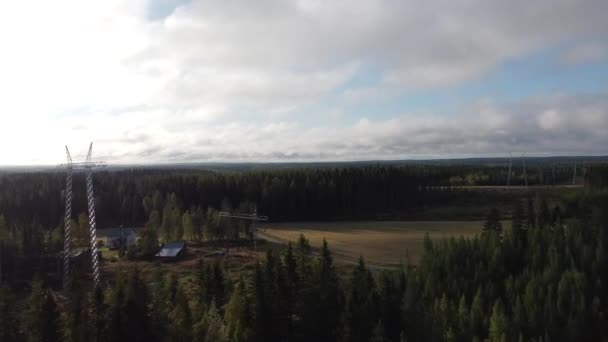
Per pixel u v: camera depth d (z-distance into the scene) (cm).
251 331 5559
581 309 5797
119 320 5353
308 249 8888
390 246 11188
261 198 16038
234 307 5862
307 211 16050
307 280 6731
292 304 6481
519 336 5316
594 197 11156
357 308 5753
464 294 6475
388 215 15788
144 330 5422
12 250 9450
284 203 15975
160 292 6331
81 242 11162
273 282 6531
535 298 6081
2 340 5306
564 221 9975
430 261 7538
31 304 5812
